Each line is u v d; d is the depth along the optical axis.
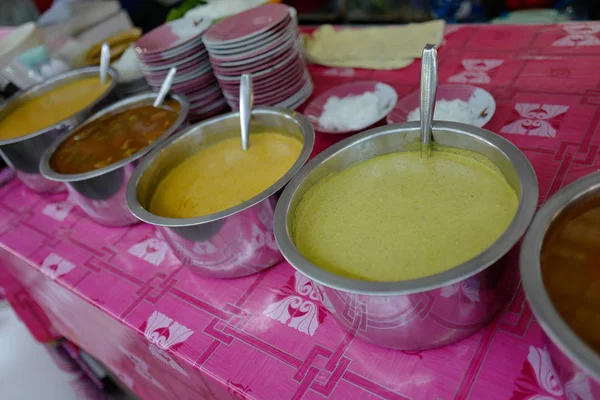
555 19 1.95
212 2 1.53
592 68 1.07
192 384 0.85
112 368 1.36
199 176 0.97
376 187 0.78
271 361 0.71
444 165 0.78
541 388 0.57
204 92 1.30
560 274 0.51
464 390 0.59
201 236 0.76
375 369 0.65
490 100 1.02
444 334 0.61
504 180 0.70
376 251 0.67
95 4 2.04
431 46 0.69
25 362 1.99
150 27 2.79
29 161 1.22
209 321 0.81
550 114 0.98
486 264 0.52
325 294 0.60
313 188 0.79
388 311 0.56
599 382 0.40
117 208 1.03
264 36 1.11
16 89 1.63
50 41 1.83
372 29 1.53
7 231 1.24
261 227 0.77
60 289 1.08
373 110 1.08
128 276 0.96
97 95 1.41
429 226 0.68
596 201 0.56
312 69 1.47
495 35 1.32
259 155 0.98
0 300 2.20
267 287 0.83
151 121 1.15
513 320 0.65
